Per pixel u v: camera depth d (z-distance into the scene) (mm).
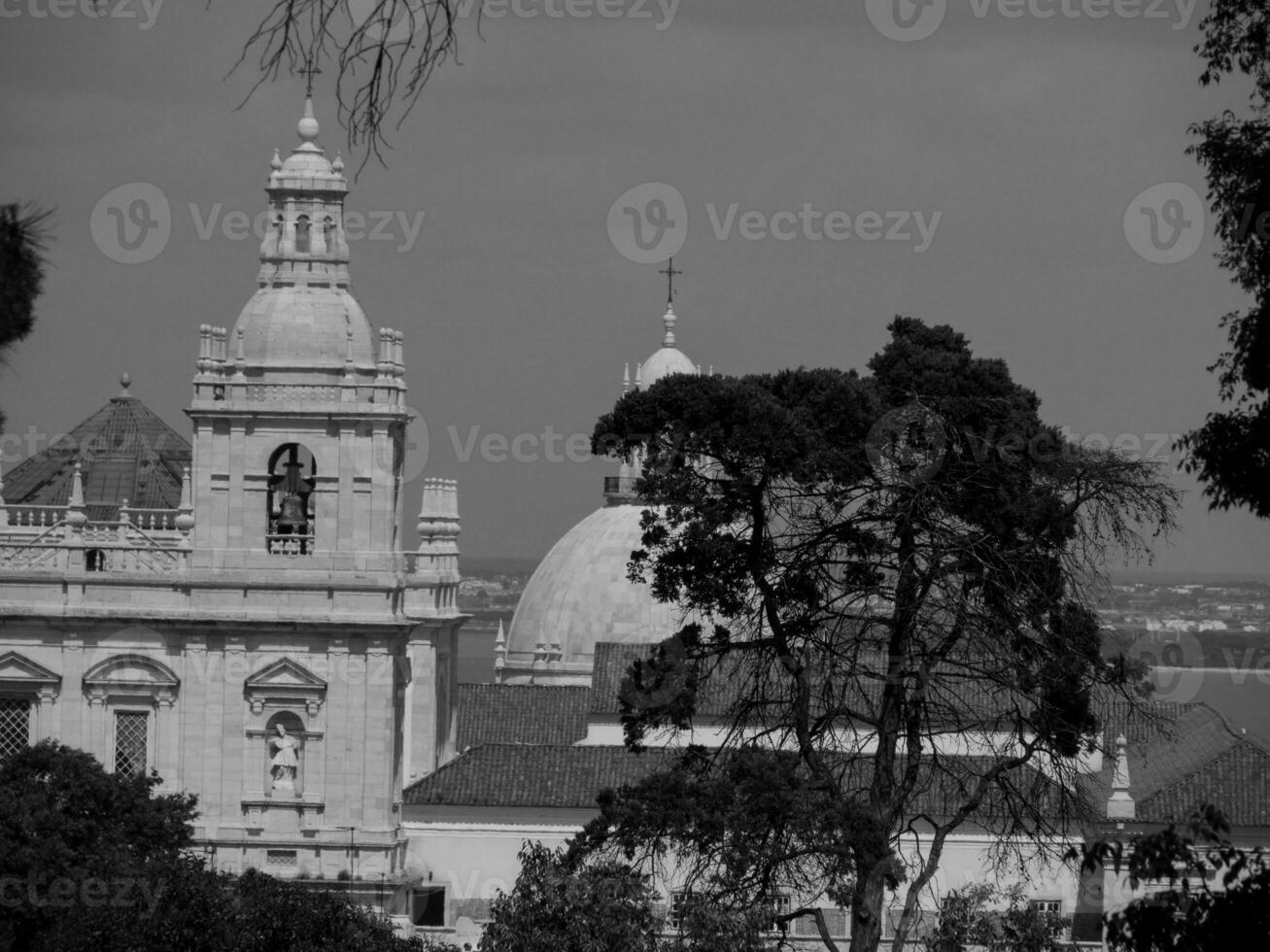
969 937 144125
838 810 136250
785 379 149625
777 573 148750
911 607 144000
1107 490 147750
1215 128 103500
